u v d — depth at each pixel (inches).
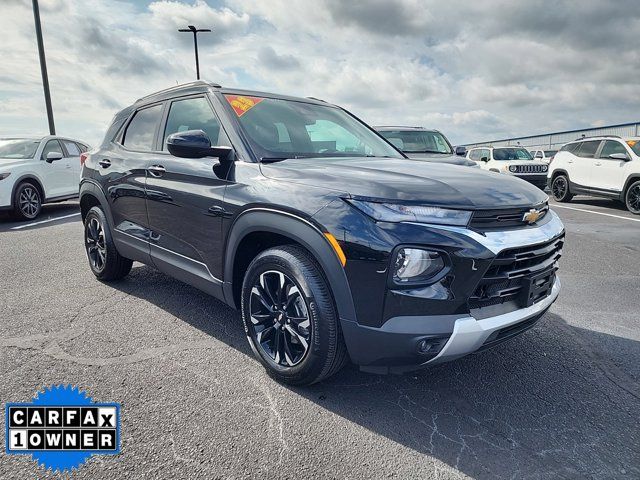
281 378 98.1
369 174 91.8
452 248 78.5
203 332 124.6
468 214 81.5
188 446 78.0
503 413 91.0
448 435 83.6
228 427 83.5
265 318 101.3
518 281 88.9
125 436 80.0
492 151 589.9
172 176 123.3
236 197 102.6
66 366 103.9
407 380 103.0
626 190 391.5
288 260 92.2
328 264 84.7
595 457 78.4
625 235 278.4
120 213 149.2
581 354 117.4
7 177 313.7
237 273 109.0
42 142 361.7
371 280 80.5
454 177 95.3
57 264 195.6
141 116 152.9
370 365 85.5
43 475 70.2
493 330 82.4
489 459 77.4
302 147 120.1
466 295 80.3
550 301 98.8
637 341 125.7
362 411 90.4
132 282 169.0
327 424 85.7
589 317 143.3
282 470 73.0
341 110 154.8
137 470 71.9
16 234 271.9
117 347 114.3
